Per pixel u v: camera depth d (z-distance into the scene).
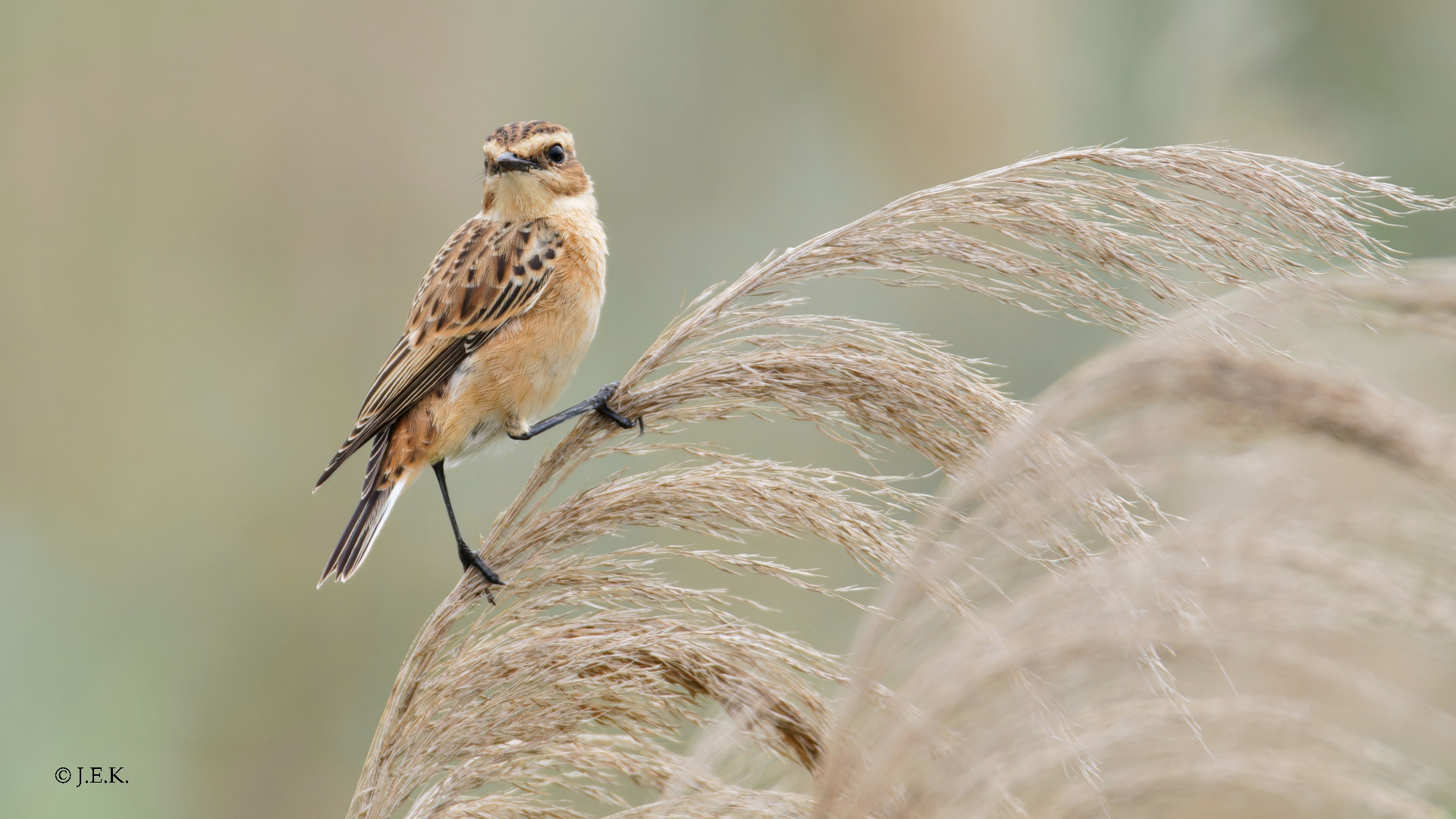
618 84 19.88
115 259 18.81
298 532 17.58
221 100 19.38
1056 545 5.17
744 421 15.71
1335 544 5.12
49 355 18.31
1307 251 5.48
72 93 18.92
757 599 13.18
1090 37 17.53
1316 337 5.29
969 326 15.78
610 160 19.45
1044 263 5.93
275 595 17.00
